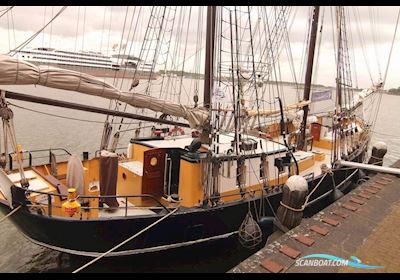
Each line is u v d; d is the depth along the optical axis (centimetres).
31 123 2927
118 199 983
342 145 1473
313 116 1681
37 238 802
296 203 939
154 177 927
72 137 2569
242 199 973
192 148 917
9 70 589
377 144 1666
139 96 788
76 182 807
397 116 5184
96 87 705
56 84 651
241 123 1096
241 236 931
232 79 959
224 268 958
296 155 1315
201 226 891
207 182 891
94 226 762
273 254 679
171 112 850
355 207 958
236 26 980
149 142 1044
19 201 722
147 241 837
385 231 805
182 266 927
